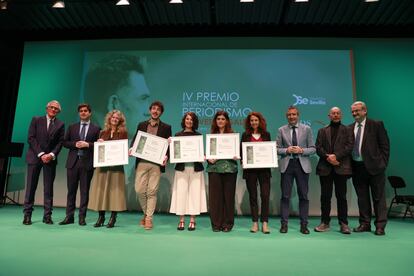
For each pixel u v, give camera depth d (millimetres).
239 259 2104
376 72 5043
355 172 3381
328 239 2848
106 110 5148
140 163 3367
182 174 3338
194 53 5184
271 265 1972
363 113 3291
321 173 3336
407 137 4852
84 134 3496
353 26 5039
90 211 4602
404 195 4633
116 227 3309
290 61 5051
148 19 4949
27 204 3352
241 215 4629
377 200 3213
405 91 4977
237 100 4977
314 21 4875
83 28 5312
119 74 5227
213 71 5098
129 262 1986
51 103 3500
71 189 3414
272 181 4707
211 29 5277
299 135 3334
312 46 5156
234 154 3246
